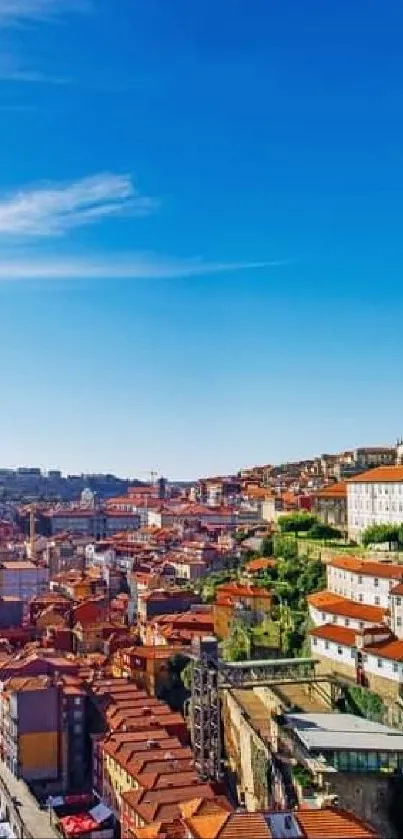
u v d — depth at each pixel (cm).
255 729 16550
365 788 14138
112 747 17212
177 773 15738
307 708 17538
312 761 14400
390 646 16738
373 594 19362
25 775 19100
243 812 11825
